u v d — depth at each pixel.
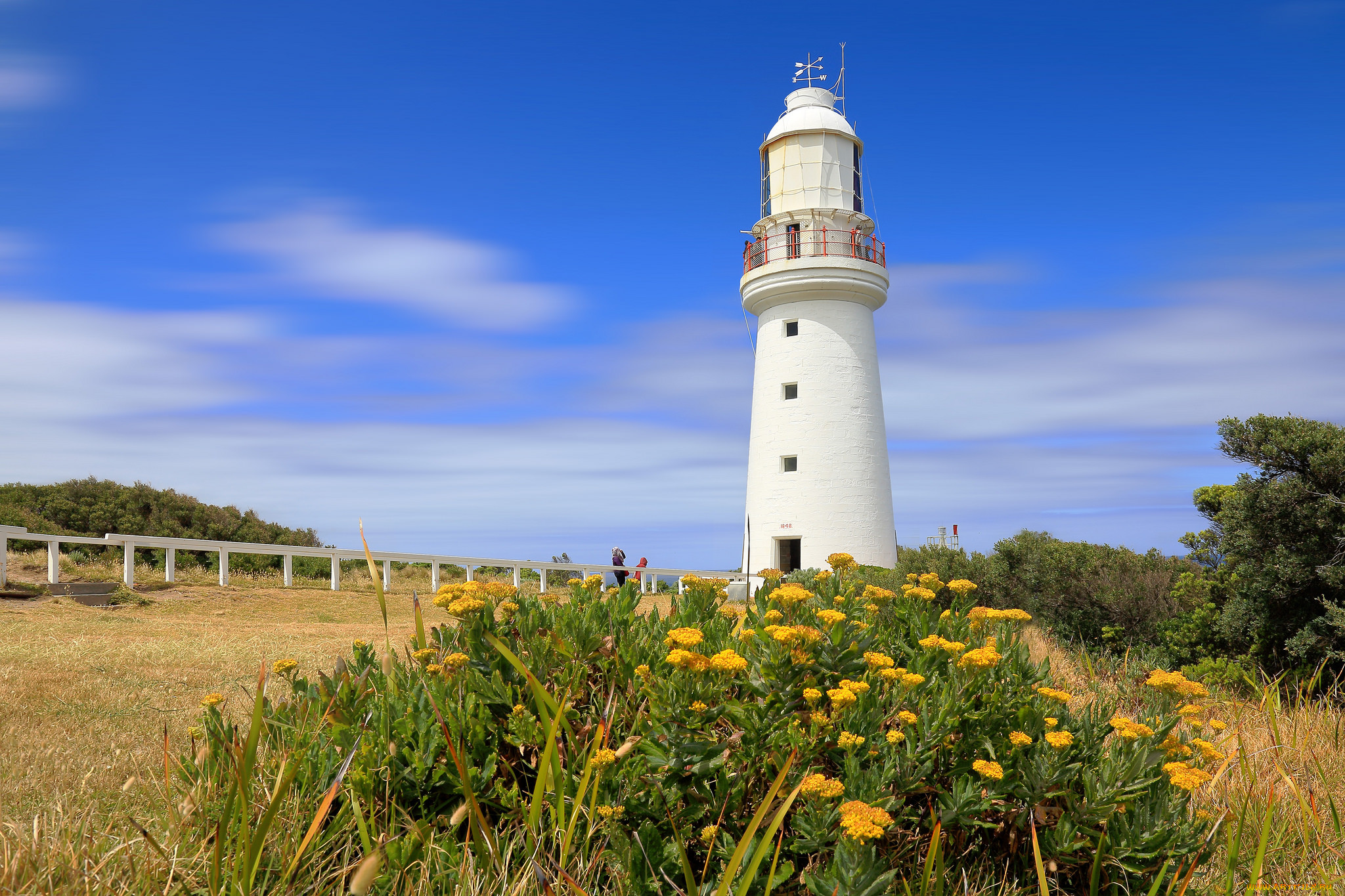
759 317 29.28
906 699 3.86
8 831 3.83
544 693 3.45
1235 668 11.62
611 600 4.96
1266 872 4.59
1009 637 4.39
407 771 3.83
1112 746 3.90
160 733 6.33
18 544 22.56
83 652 9.54
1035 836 3.43
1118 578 16.22
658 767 3.52
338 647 11.05
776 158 29.19
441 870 3.47
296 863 3.24
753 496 28.20
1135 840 3.67
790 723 3.58
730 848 3.42
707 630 4.48
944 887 3.67
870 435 27.33
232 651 10.27
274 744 4.34
